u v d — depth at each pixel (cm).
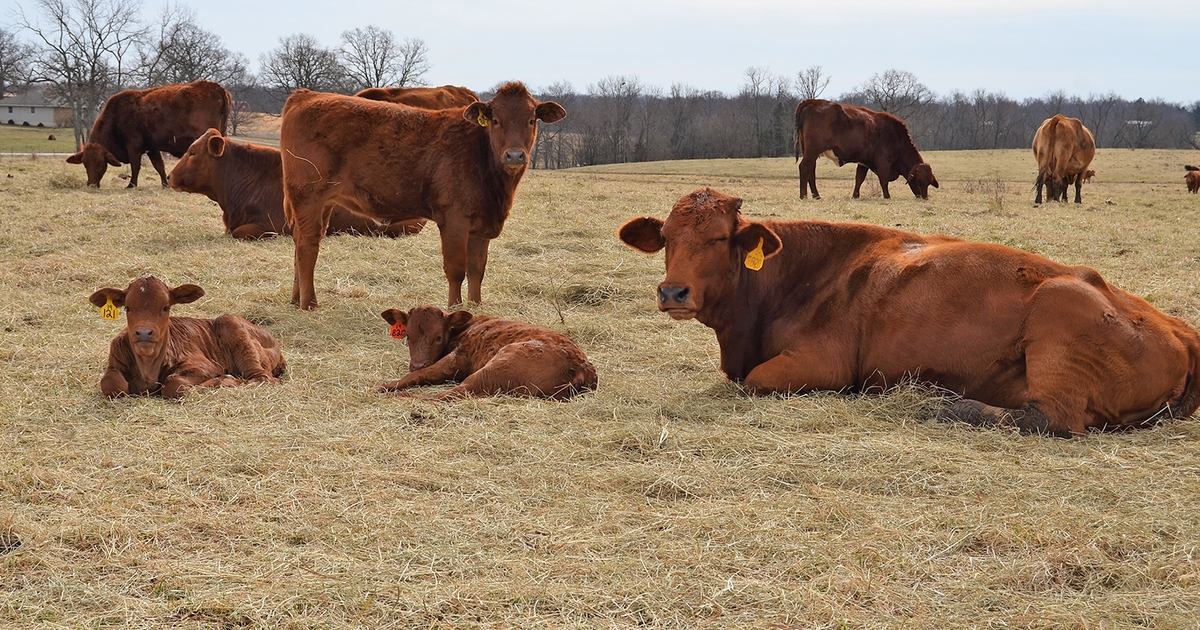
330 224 1349
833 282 653
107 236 1292
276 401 607
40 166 2483
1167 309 939
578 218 1556
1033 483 473
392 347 802
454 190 921
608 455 521
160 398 625
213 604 351
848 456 508
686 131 9738
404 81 8488
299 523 426
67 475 475
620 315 928
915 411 592
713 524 425
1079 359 559
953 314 601
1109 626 343
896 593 367
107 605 355
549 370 632
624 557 394
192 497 452
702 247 626
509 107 904
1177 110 14038
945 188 3394
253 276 1069
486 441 534
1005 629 342
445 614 350
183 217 1499
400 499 456
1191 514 435
